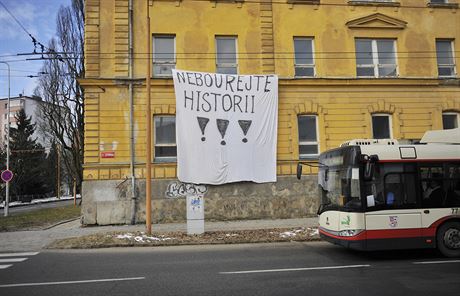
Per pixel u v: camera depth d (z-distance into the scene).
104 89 18.00
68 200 59.03
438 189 10.10
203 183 17.91
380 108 19.84
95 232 15.08
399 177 9.95
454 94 20.61
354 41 20.22
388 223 9.70
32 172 57.03
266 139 18.62
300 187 18.77
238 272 8.36
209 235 13.50
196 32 19.06
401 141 11.45
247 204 18.25
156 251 11.38
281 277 7.85
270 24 19.59
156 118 18.41
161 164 17.91
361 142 11.18
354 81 19.69
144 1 18.81
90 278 7.99
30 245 12.53
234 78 18.66
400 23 20.62
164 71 18.80
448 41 21.41
